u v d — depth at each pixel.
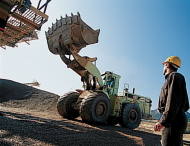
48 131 4.18
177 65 2.05
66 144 3.33
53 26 8.48
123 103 9.62
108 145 3.94
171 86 1.84
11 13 9.02
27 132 3.65
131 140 5.15
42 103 15.73
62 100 8.79
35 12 9.55
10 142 2.78
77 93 9.34
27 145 2.81
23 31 11.09
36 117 6.50
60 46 8.05
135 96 10.38
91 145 3.63
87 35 7.70
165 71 2.14
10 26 10.73
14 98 16.75
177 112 1.81
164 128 1.89
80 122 7.39
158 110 2.04
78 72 8.59
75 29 7.52
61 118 8.16
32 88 20.86
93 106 7.29
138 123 9.62
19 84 21.23
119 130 6.92
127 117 9.13
